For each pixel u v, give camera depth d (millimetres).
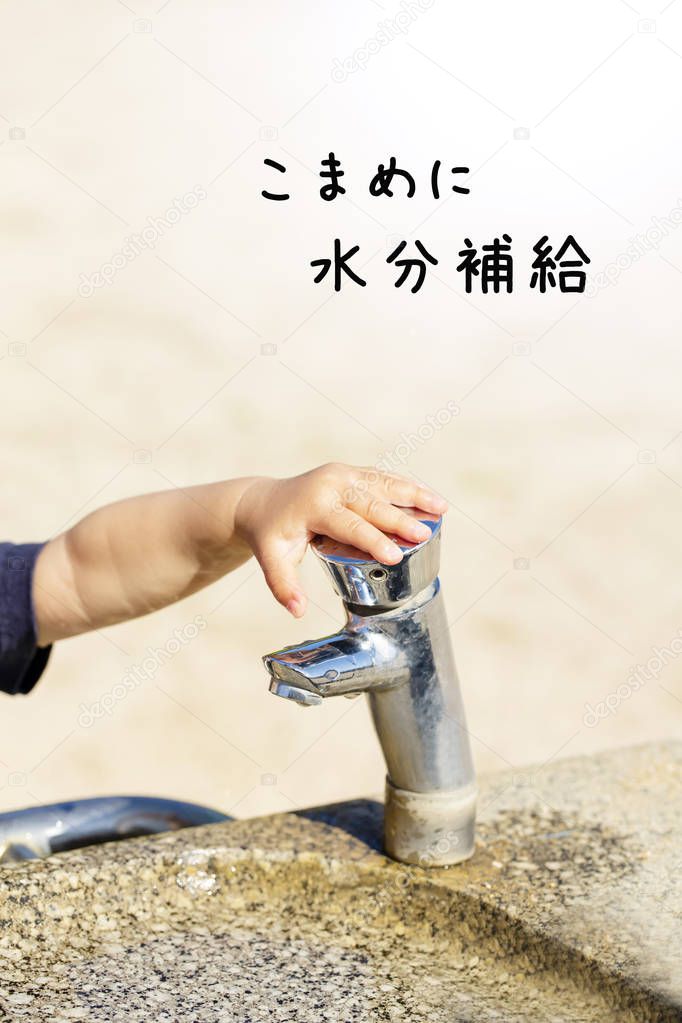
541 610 3449
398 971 950
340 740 2795
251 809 2475
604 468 4430
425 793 995
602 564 3732
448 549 3824
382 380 5355
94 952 952
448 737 982
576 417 4945
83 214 7609
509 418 4934
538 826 1086
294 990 916
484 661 3172
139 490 4109
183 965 941
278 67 10445
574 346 5887
